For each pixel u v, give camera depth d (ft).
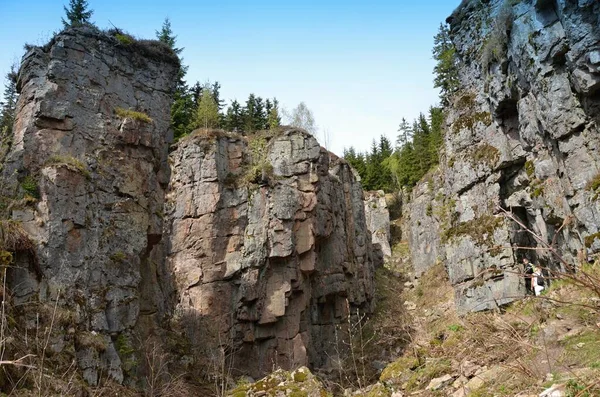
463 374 26.53
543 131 51.37
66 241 40.32
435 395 26.68
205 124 116.37
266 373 77.56
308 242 86.58
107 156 47.37
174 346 66.49
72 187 42.27
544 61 48.32
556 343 23.43
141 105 53.78
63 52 46.93
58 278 38.42
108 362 39.91
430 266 119.44
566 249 49.65
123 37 53.83
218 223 83.25
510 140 62.34
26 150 42.45
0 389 25.49
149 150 52.08
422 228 127.85
